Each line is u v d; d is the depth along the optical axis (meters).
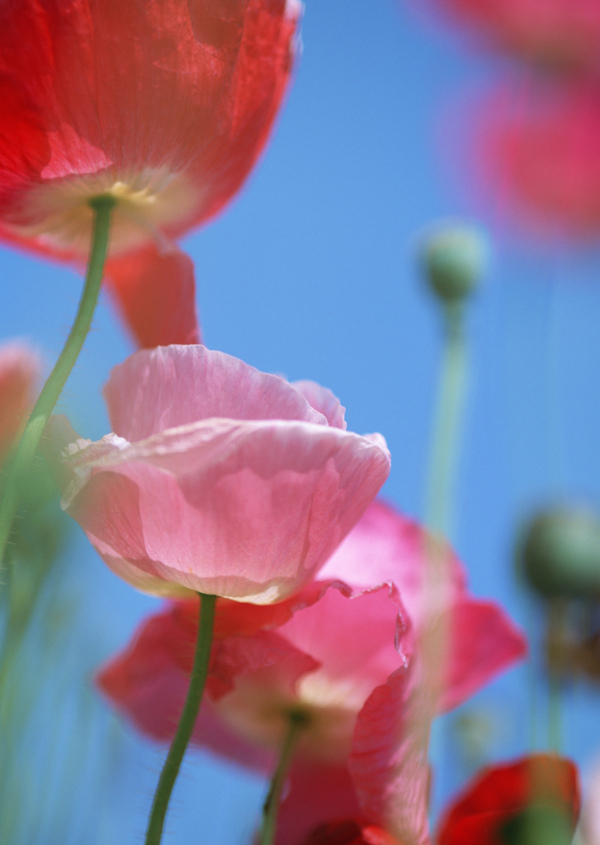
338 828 0.57
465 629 0.60
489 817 0.54
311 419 0.54
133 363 0.54
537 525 0.53
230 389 0.54
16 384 0.54
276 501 0.54
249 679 0.59
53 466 0.53
